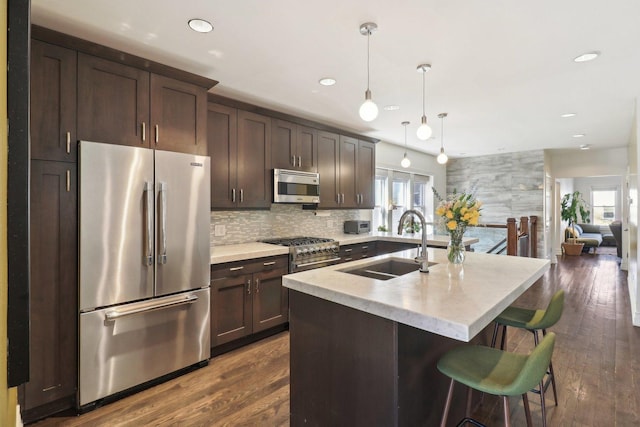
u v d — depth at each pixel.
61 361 2.08
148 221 2.35
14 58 0.51
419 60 2.56
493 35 2.19
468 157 7.53
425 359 1.66
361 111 2.21
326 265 3.71
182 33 2.17
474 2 1.84
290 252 3.40
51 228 2.03
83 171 2.10
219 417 2.08
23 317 0.52
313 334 1.82
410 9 1.90
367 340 1.57
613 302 4.41
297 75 2.85
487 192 7.28
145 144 2.40
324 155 4.21
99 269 2.17
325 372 1.76
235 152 3.27
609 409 2.13
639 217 3.49
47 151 2.01
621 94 3.34
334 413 1.71
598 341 3.17
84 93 2.14
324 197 4.20
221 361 2.80
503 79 2.94
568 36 2.20
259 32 2.16
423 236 2.19
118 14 1.96
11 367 0.51
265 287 3.20
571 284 5.39
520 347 3.04
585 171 7.20
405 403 1.52
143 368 2.37
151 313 2.40
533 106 3.72
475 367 1.52
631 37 2.21
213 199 3.09
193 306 2.62
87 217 2.12
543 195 6.63
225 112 3.20
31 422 2.02
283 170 3.63
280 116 3.66
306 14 1.96
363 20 2.02
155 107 2.45
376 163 5.58
